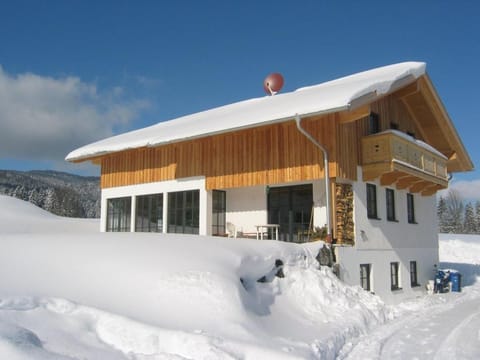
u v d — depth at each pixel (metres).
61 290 6.83
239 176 14.02
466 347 7.40
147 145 14.55
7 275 7.34
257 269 8.27
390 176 14.09
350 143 12.81
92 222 25.98
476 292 16.75
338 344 7.07
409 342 7.77
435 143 18.69
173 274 7.11
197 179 15.24
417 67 14.46
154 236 9.55
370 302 10.08
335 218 11.96
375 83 11.95
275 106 13.23
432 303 13.38
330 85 16.48
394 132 12.98
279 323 7.17
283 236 14.25
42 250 8.47
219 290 6.71
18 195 77.12
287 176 12.89
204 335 5.47
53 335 5.18
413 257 16.11
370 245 13.16
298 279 9.03
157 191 16.53
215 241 8.98
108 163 18.67
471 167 19.16
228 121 12.95
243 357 5.32
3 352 4.19
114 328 5.66
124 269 7.43
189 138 13.16
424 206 17.83
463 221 75.31
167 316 6.21
